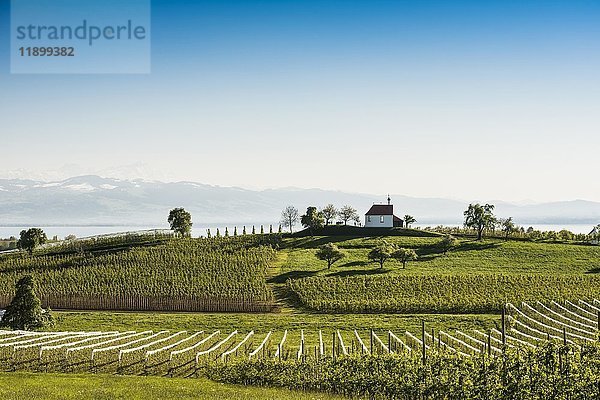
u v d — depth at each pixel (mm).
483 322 73000
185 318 79875
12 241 180000
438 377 35625
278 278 103562
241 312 86250
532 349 33594
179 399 33969
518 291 87750
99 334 61094
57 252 130375
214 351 56219
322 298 88438
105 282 99812
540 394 30797
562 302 81500
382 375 38594
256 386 40781
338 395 37688
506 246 126250
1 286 100375
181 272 104500
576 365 30656
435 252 123688
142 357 51250
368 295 88750
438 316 77500
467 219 144500
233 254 117812
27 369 45125
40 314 64875
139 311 87938
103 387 37094
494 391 32438
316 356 48062
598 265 110312
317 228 145000
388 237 137375
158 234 151000
